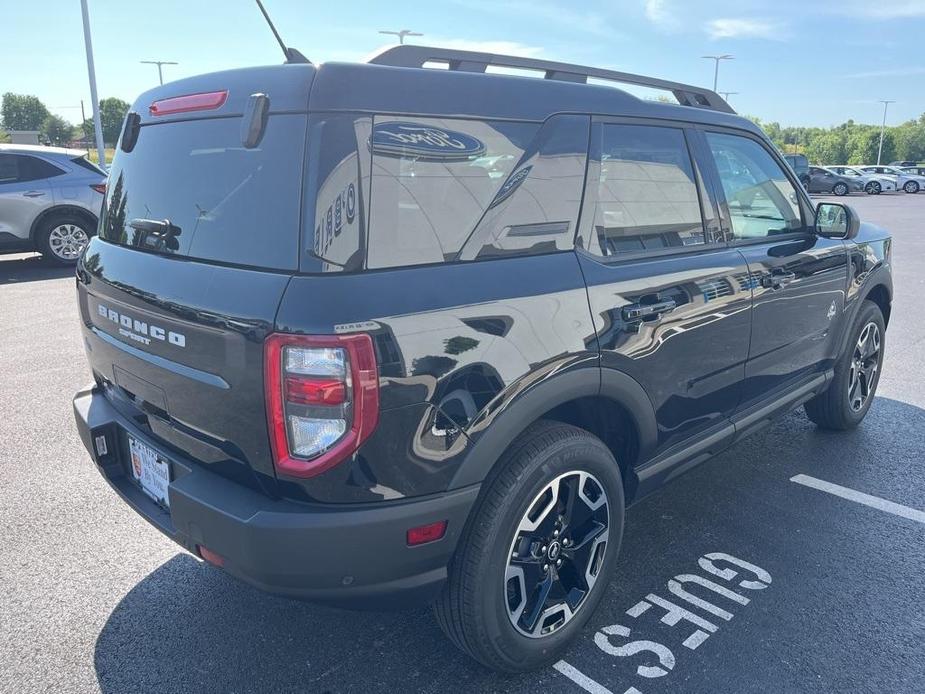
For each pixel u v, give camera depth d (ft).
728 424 10.93
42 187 34.09
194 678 8.24
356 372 6.20
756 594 9.74
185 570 10.35
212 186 7.31
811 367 13.07
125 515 11.85
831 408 14.55
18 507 12.07
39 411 16.37
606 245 8.62
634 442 9.21
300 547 6.45
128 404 8.66
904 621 9.19
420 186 6.93
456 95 7.36
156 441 8.08
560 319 7.67
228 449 6.97
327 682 8.18
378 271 6.58
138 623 9.19
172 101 8.13
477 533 7.32
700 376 9.86
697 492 12.64
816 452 14.24
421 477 6.73
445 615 7.59
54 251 34.81
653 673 8.29
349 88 6.63
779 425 15.69
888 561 10.52
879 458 13.97
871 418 16.07
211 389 6.90
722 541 11.05
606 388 8.26
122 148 9.09
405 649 8.74
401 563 6.82
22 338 22.48
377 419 6.36
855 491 12.65
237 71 7.41
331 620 9.29
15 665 8.41
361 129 6.61
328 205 6.40
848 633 8.96
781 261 11.28
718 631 9.00
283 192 6.59
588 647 8.72
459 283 6.98
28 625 9.12
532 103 8.01
